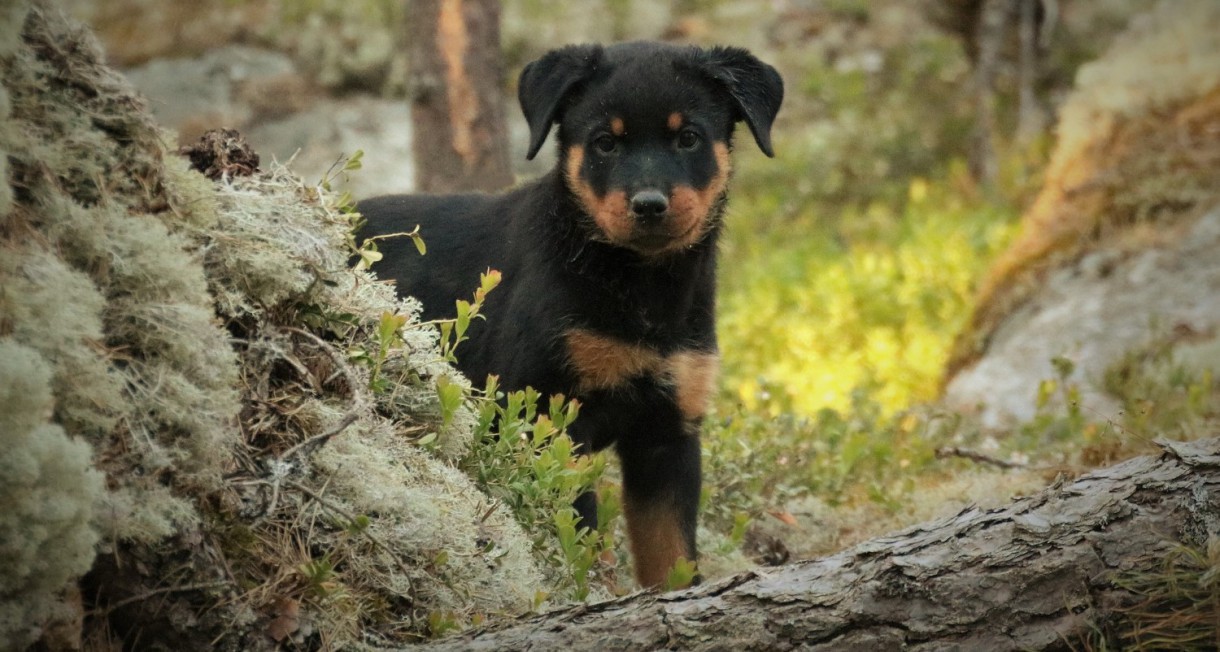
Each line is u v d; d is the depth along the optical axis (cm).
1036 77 2412
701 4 2631
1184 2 1744
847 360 1464
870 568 479
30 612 407
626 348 795
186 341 485
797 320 1614
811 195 2198
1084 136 1594
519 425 630
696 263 825
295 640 471
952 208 2008
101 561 448
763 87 870
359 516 496
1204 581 472
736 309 1694
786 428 970
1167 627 477
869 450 962
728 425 902
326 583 485
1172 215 1454
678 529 812
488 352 819
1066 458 873
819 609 469
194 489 475
